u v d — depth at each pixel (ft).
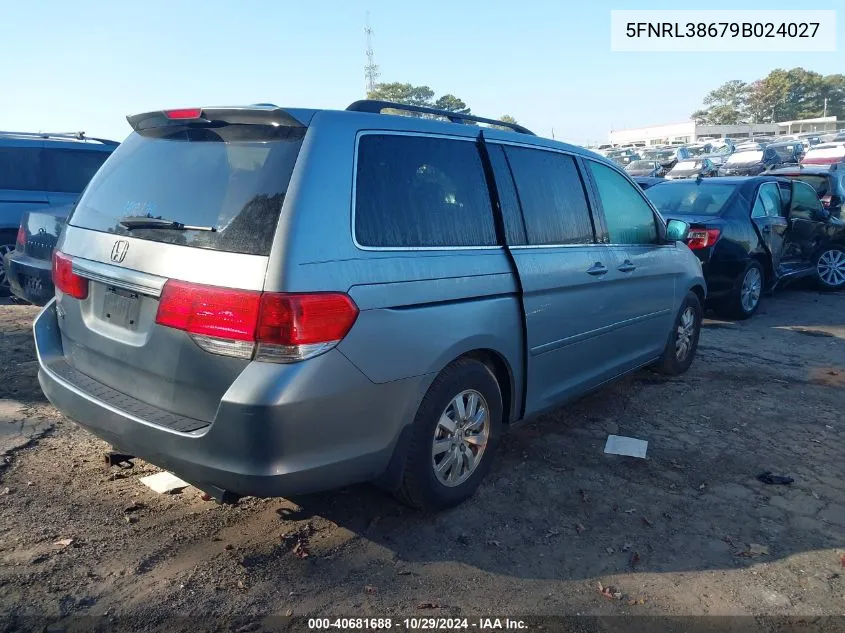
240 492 8.94
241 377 8.75
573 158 14.85
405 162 10.82
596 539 11.14
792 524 11.79
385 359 9.75
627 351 16.62
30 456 13.07
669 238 18.13
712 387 19.01
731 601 9.63
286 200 9.12
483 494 12.48
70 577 9.52
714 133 289.33
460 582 9.87
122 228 10.58
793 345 23.91
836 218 35.55
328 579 9.80
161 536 10.66
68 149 28.30
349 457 9.56
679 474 13.60
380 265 9.79
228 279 8.93
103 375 10.70
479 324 11.37
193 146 10.64
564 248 13.76
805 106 351.46
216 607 9.09
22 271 20.80
